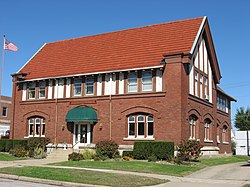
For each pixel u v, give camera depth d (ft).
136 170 70.44
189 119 101.96
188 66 101.24
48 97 116.78
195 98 105.29
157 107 97.25
